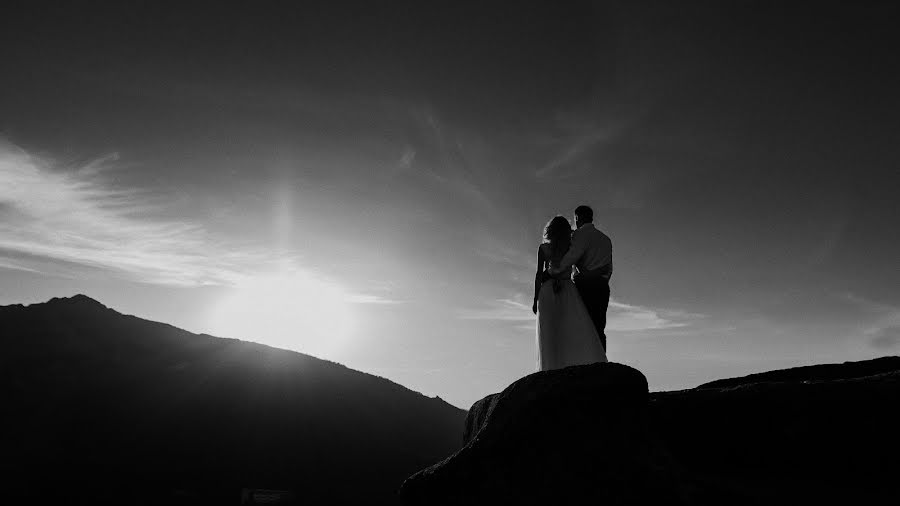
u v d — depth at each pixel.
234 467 48.19
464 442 5.81
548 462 3.70
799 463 4.18
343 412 59.00
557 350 5.75
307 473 48.59
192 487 44.62
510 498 3.62
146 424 52.56
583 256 6.12
